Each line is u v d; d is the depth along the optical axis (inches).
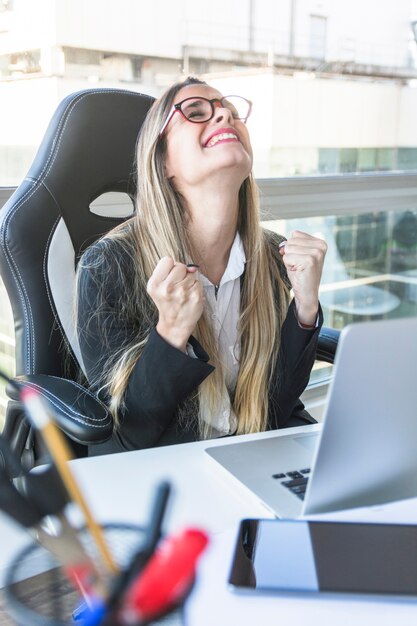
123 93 49.2
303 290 41.6
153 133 42.0
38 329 44.6
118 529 17.2
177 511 24.9
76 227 47.1
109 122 48.2
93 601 12.4
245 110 45.7
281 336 44.1
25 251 43.9
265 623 17.9
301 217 77.4
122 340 40.9
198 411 41.1
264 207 72.6
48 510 14.0
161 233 42.4
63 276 45.8
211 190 41.6
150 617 11.0
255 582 19.5
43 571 17.9
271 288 45.7
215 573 20.3
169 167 42.6
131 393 37.2
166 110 41.6
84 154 47.2
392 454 22.5
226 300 44.2
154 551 11.7
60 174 46.1
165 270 34.3
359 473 22.5
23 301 44.4
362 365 20.3
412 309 102.7
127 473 28.3
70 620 16.2
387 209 88.5
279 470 28.3
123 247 42.8
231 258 44.2
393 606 18.7
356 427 21.3
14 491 14.0
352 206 83.4
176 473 28.4
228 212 42.6
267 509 25.0
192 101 41.4
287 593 19.1
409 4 83.4
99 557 13.3
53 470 14.7
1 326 64.6
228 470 28.2
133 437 37.8
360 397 20.8
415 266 100.2
